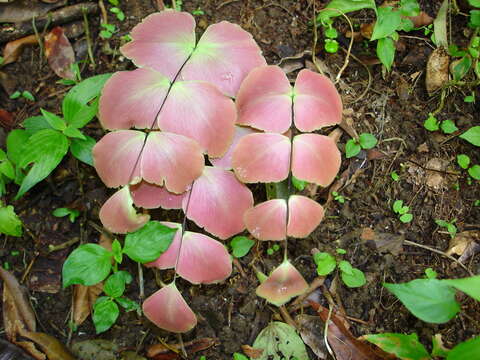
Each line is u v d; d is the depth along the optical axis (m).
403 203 0.35
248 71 0.31
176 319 0.29
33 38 0.38
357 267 0.33
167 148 0.29
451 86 0.37
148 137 0.30
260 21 0.38
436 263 0.33
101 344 0.31
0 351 0.30
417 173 0.35
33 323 0.32
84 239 0.34
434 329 0.31
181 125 0.30
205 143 0.30
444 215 0.34
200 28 0.38
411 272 0.33
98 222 0.34
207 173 0.30
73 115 0.31
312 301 0.32
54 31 0.38
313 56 0.37
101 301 0.30
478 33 0.38
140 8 0.39
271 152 0.30
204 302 0.32
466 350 0.23
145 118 0.30
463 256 0.33
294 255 0.33
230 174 0.30
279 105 0.30
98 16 0.39
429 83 0.37
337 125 0.36
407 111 0.37
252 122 0.30
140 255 0.28
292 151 0.30
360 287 0.32
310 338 0.31
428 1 0.39
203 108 0.30
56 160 0.29
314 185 0.34
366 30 0.38
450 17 0.39
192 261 0.30
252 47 0.32
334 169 0.30
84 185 0.35
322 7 0.39
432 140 0.36
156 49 0.32
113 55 0.37
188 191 0.30
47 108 0.36
